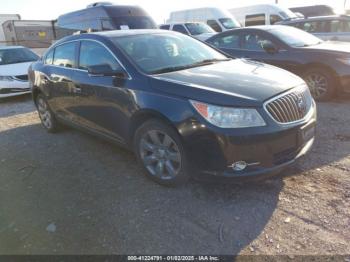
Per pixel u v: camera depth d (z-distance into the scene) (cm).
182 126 296
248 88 302
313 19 1016
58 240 272
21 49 989
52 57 510
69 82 446
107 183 359
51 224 294
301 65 629
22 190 360
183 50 421
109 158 425
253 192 321
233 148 278
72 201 329
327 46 647
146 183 352
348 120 505
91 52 416
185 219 287
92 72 365
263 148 283
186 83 311
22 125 617
